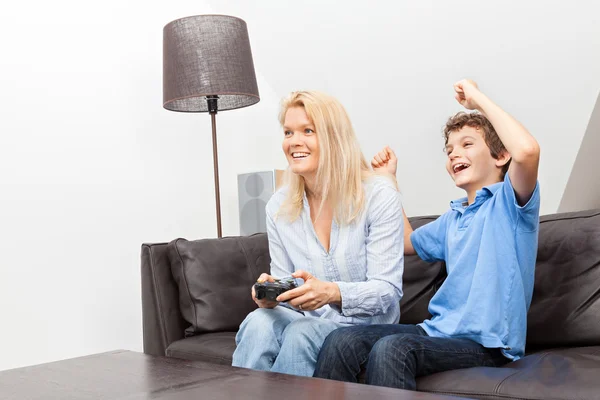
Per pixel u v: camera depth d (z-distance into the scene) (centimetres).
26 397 103
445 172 296
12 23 269
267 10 324
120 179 301
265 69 354
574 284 163
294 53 330
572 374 121
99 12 301
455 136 177
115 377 115
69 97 286
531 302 170
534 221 150
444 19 259
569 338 159
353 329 145
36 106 274
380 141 317
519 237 150
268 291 148
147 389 103
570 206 272
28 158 269
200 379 108
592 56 228
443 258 179
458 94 166
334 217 166
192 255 212
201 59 252
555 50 237
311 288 145
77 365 129
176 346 197
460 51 265
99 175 293
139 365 126
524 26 239
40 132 274
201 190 336
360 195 165
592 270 161
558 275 167
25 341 262
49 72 279
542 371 127
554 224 175
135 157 308
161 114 321
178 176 326
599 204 279
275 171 306
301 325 145
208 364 124
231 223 349
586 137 246
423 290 197
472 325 148
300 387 98
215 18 255
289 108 173
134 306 303
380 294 154
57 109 281
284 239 175
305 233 171
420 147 301
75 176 284
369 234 166
